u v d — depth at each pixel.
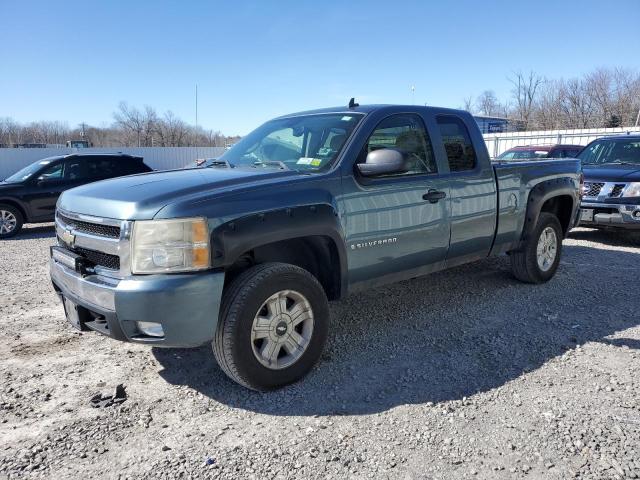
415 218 4.39
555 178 5.97
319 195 3.74
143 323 3.22
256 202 3.44
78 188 4.01
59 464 2.80
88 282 3.35
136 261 3.17
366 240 4.05
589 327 4.75
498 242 5.34
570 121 41.75
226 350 3.34
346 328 4.78
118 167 12.62
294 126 4.66
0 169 28.73
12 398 3.52
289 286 3.55
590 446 2.92
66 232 3.71
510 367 3.94
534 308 5.27
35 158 29.33
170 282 3.12
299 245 3.99
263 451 2.91
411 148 4.52
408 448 2.93
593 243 8.80
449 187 4.69
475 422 3.18
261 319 3.48
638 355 4.13
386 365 3.99
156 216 3.16
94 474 2.72
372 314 5.14
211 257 3.21
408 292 5.85
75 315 3.63
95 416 3.29
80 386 3.69
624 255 7.79
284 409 3.36
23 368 3.99
